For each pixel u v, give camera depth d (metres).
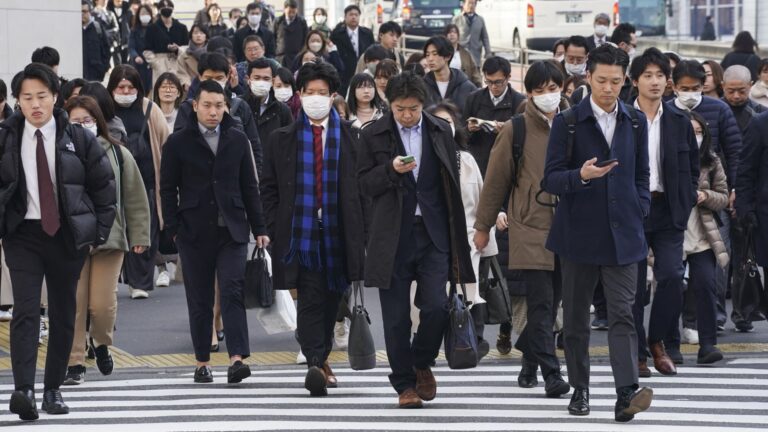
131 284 37.69
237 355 26.70
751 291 30.77
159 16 64.12
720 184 29.31
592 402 24.69
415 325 28.20
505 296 27.16
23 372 23.23
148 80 64.25
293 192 25.50
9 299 28.92
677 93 31.41
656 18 96.31
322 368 25.53
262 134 36.53
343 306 26.66
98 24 63.12
